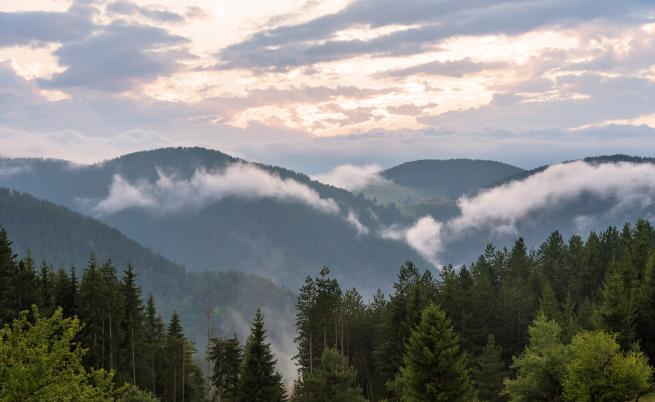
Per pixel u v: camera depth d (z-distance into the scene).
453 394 44.41
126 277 82.44
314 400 58.34
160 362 90.88
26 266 75.94
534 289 102.50
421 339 45.28
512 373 71.94
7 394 20.05
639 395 44.19
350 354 87.38
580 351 43.34
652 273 64.00
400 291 85.06
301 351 82.94
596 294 98.25
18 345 21.38
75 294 76.19
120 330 76.44
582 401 42.09
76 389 21.89
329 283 79.50
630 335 57.41
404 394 47.47
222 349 78.25
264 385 64.62
